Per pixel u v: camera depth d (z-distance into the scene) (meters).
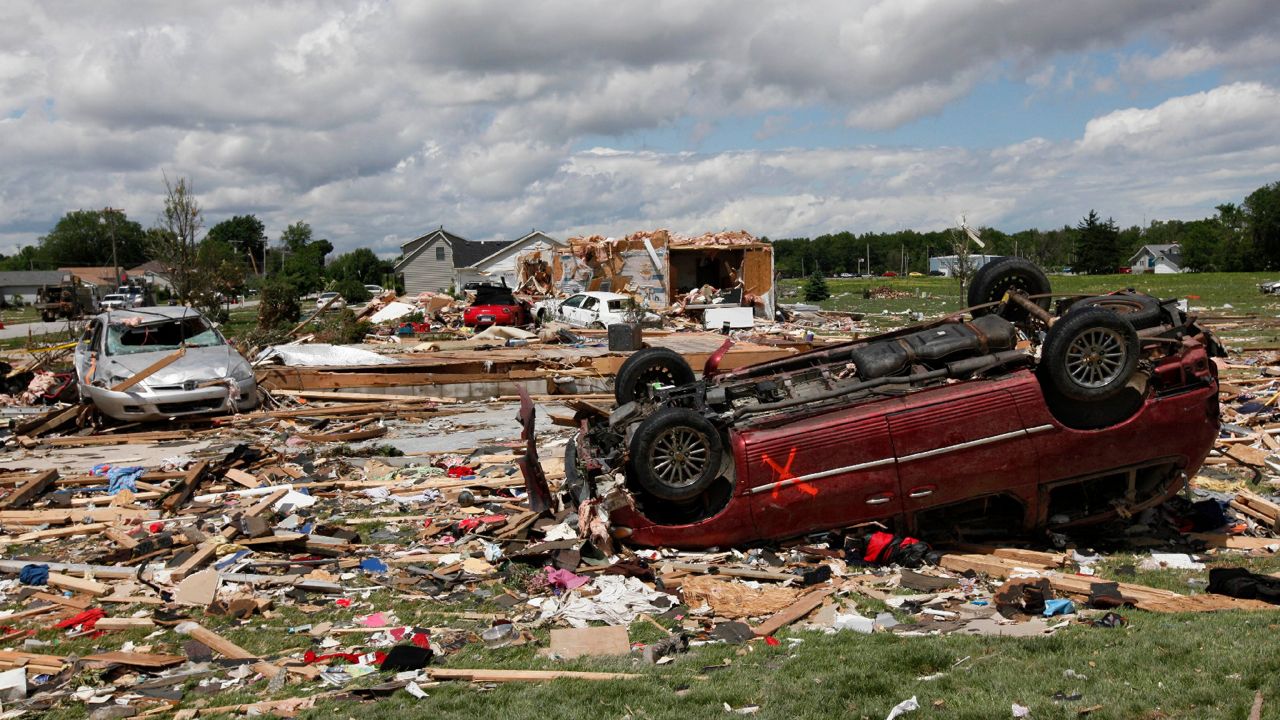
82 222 151.25
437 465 11.87
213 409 15.03
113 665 5.72
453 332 32.03
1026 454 7.65
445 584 7.35
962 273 47.72
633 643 6.15
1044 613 6.47
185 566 7.65
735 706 4.93
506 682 5.44
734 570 7.43
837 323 38.12
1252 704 4.50
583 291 38.34
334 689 5.42
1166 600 6.53
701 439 7.69
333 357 19.56
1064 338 7.45
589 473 8.15
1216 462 11.30
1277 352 21.47
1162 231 176.50
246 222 145.12
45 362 21.09
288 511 9.56
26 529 9.23
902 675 5.22
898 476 7.64
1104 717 4.51
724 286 40.06
